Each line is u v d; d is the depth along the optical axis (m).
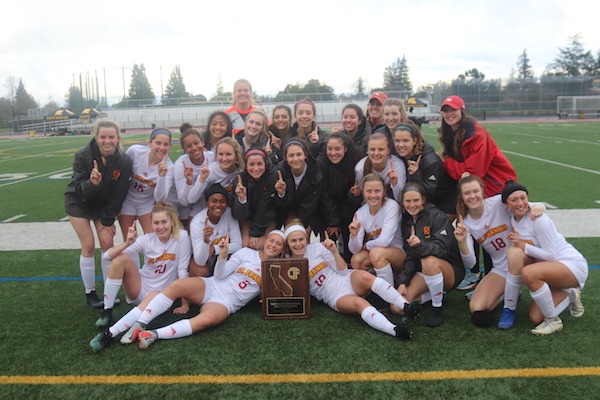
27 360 3.12
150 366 3.01
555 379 2.76
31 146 24.98
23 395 2.73
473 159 3.93
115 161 3.94
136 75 80.88
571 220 6.35
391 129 4.46
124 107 47.69
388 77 92.25
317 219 4.52
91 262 4.05
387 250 3.85
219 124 4.79
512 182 3.53
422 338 3.31
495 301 3.60
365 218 4.07
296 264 3.62
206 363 3.03
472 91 45.03
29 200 8.93
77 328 3.60
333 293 3.79
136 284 3.74
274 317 3.67
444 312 3.77
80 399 2.69
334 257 3.79
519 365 2.92
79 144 25.50
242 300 3.76
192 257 4.03
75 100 83.81
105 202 4.08
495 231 3.69
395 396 2.64
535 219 3.44
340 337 3.35
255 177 3.96
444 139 4.22
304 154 3.95
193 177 4.29
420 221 3.76
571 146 16.39
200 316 3.45
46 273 4.89
